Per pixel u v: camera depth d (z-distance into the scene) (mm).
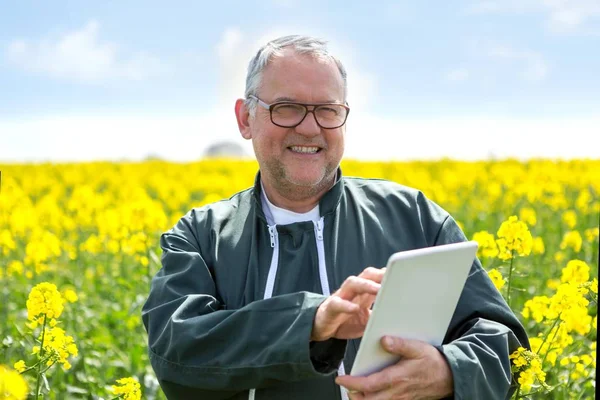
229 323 2578
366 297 2477
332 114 2881
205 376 2633
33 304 3721
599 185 13102
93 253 8328
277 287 2877
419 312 2436
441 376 2471
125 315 6328
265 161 2910
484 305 2867
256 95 2916
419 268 2295
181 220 3195
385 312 2307
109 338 5805
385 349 2391
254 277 2918
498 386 2600
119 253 8055
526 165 21859
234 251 2992
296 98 2832
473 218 11641
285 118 2852
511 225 4168
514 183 14953
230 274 2961
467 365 2498
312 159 2883
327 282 2863
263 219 2982
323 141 2879
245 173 21078
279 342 2449
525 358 2898
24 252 8438
